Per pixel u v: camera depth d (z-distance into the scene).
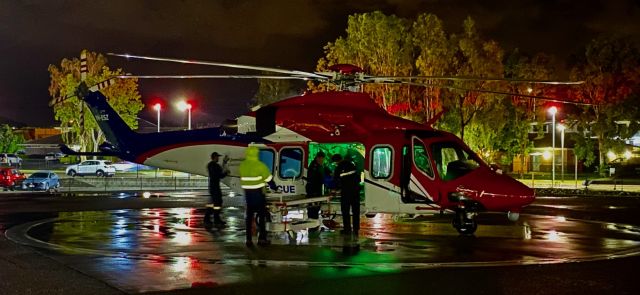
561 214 22.27
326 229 16.28
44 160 80.19
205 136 18.02
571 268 10.91
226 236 15.02
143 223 18.14
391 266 11.00
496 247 13.41
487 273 10.41
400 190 15.54
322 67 45.62
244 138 17.36
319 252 12.52
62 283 9.48
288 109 16.48
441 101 42.25
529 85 57.75
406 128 15.84
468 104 42.31
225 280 9.73
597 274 10.37
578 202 28.86
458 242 14.16
